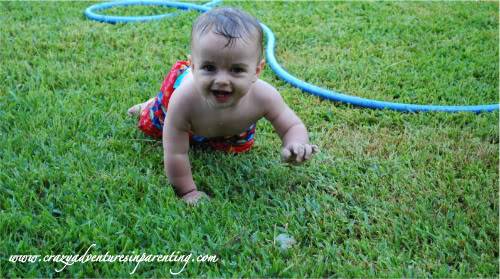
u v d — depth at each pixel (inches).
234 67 43.1
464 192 50.4
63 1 102.7
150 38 84.8
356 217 47.2
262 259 42.4
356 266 41.6
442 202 48.8
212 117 49.0
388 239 44.4
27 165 51.5
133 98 65.4
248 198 49.1
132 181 50.3
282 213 47.3
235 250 43.0
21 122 58.5
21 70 71.4
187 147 49.5
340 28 91.7
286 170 53.5
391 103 65.7
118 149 55.9
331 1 105.1
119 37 84.5
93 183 49.4
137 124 60.4
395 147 58.0
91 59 76.7
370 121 64.0
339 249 43.4
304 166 54.4
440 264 42.1
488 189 50.4
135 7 101.3
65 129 57.6
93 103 64.1
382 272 40.8
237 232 44.4
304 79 73.9
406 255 42.8
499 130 61.2
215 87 43.4
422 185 51.1
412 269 41.4
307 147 47.4
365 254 43.3
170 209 46.7
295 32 89.0
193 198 48.9
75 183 48.8
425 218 46.9
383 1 106.0
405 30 90.4
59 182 49.8
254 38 43.5
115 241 42.9
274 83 71.8
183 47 82.2
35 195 47.3
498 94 70.6
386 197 49.8
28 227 43.6
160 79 71.5
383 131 61.5
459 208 47.9
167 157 49.0
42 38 82.6
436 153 57.3
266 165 54.9
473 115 64.2
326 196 49.3
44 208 45.9
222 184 51.4
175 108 47.9
